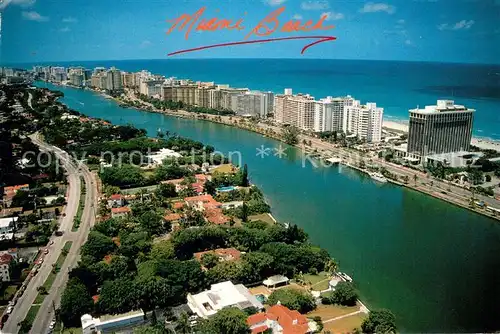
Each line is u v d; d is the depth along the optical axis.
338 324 163.00
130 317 160.75
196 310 165.75
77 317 161.62
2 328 158.88
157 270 181.12
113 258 197.75
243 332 146.62
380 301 183.00
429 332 162.62
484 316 173.00
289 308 166.88
